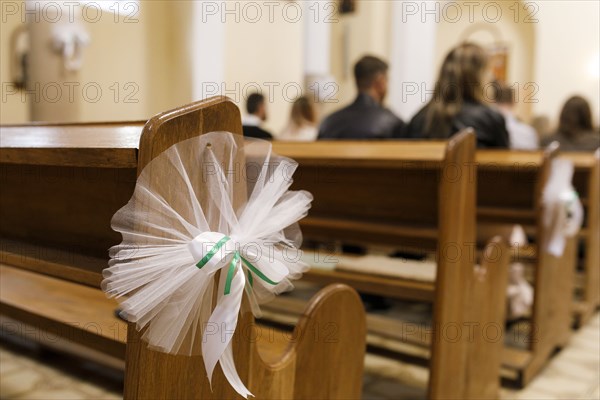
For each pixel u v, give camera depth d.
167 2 5.58
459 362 2.29
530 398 2.73
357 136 3.91
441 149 2.61
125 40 5.35
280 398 1.54
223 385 1.28
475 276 2.37
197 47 5.73
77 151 1.11
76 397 2.55
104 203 1.38
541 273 2.91
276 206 1.21
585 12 8.01
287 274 1.17
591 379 2.94
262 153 1.27
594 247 3.86
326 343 1.73
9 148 1.22
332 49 8.27
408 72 7.62
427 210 2.82
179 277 1.03
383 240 3.04
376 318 3.11
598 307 4.17
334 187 3.09
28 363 2.91
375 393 2.73
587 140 4.53
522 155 3.19
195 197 1.07
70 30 4.77
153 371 1.10
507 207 3.46
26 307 2.01
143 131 1.02
